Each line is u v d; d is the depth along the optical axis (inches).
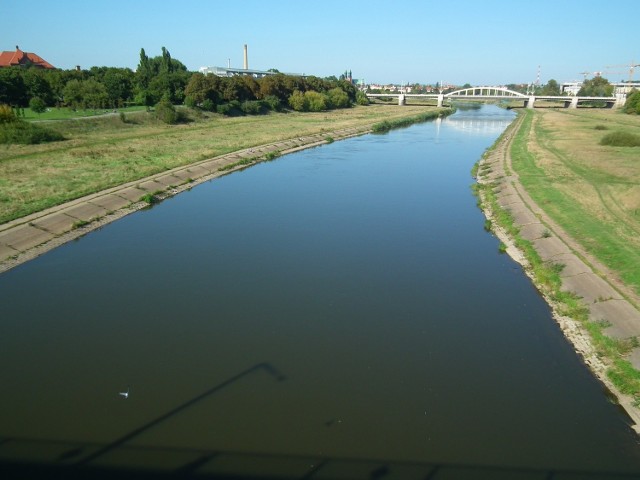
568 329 530.6
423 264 710.5
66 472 330.3
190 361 459.5
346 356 472.1
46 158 1305.4
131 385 422.9
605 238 741.9
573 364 469.7
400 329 525.7
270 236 824.9
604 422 390.0
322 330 520.1
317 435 367.6
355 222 914.7
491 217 957.8
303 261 713.0
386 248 774.5
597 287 582.9
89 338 499.2
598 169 1298.0
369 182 1282.0
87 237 818.2
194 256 730.2
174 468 335.3
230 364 455.2
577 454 355.3
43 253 735.7
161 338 499.8
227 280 644.1
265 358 466.6
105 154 1406.3
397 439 365.4
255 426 375.2
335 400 407.2
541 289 628.4
